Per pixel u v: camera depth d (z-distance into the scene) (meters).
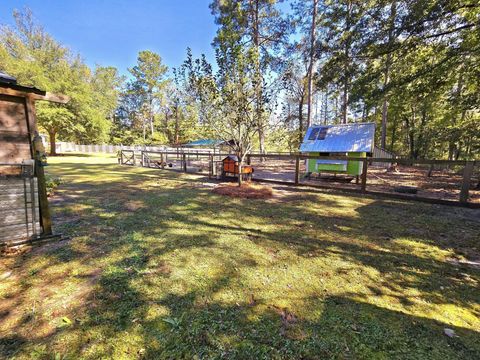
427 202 5.46
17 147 2.94
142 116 39.97
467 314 1.91
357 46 7.77
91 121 21.69
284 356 1.49
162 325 1.74
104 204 5.14
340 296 2.10
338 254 2.90
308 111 14.77
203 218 4.26
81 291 2.12
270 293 2.12
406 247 3.12
